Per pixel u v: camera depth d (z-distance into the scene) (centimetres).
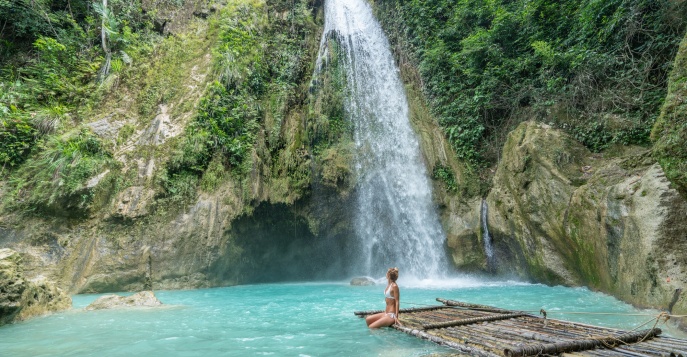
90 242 1166
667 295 616
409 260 1388
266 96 1575
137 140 1371
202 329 594
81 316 718
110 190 1241
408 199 1467
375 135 1584
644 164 880
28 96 1406
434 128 1536
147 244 1186
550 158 1073
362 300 911
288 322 644
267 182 1367
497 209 1216
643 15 1159
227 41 1627
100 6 1619
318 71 1662
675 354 386
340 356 437
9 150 1251
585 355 397
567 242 984
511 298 862
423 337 503
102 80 1527
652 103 1073
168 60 1602
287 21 1812
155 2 1798
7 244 1119
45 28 1627
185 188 1270
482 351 416
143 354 456
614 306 726
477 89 1509
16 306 655
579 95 1239
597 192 896
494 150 1427
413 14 1841
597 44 1255
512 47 1522
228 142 1370
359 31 1977
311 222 1399
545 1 1434
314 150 1466
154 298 881
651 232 686
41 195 1184
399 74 1770
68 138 1303
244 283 1339
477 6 1652
